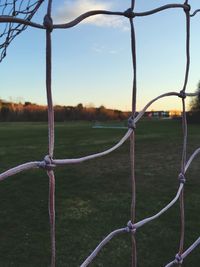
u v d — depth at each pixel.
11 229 8.48
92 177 14.41
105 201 10.99
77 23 1.68
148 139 29.61
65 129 43.53
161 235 8.03
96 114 41.25
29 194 11.46
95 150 23.94
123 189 12.51
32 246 7.50
